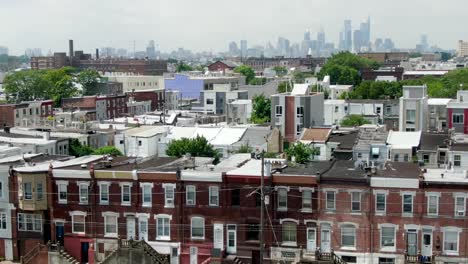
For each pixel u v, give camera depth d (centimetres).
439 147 10450
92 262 7512
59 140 11244
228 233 7338
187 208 7419
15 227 7931
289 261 7138
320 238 7144
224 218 7319
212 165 8094
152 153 12638
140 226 7581
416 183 6856
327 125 15950
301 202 7156
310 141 11231
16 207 7900
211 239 7381
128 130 13362
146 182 7512
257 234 7269
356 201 7044
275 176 7175
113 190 7625
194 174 7362
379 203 6988
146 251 6900
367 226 7006
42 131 12612
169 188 7469
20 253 7938
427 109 14475
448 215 6831
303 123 14800
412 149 10338
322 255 6612
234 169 7644
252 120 18075
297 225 7175
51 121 15338
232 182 7281
